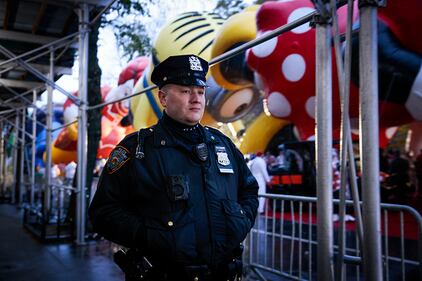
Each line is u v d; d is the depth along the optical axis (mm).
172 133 1837
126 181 1787
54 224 7211
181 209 1699
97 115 8125
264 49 7941
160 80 1856
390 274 4527
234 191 1895
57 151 19922
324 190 2176
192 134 1869
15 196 15609
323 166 2184
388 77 6930
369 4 1827
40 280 4656
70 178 15727
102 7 6992
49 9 6734
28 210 8969
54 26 7449
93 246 6465
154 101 11227
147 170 1743
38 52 8742
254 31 8773
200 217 1720
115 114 16672
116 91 14828
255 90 11047
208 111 11133
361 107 1847
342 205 1968
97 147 8141
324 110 2205
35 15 6945
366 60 1829
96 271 5000
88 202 7617
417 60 6633
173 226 1667
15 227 8680
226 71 9688
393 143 12680
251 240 4672
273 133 12219
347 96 1907
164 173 1732
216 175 1832
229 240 1747
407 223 7102
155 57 11125
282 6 7707
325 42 2217
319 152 2201
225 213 1765
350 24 1898
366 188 1825
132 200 1789
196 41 10445
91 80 8078
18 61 6473
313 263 5031
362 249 1872
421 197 10336
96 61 8148
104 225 1746
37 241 6922
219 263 1758
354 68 6090
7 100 12766
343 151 1935
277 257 5344
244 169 2066
